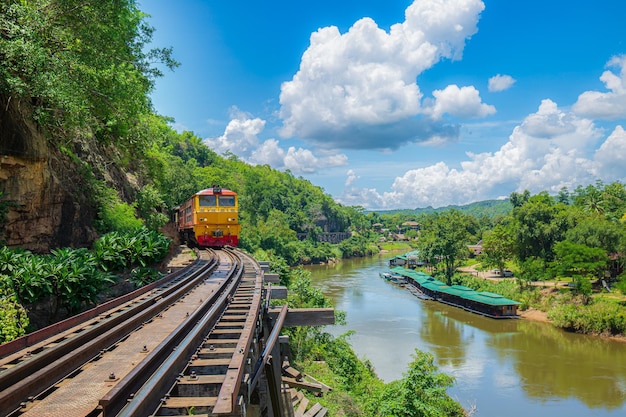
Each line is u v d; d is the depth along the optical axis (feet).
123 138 95.86
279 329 33.60
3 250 39.11
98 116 71.92
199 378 20.08
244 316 33.50
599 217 217.56
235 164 482.69
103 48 56.18
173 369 20.36
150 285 44.75
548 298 168.96
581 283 161.99
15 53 41.22
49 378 19.45
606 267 180.34
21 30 41.42
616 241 181.68
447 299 186.09
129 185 108.37
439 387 63.00
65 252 44.80
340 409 63.62
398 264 334.03
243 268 65.05
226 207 103.04
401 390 62.23
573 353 119.65
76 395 18.31
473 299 165.68
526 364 110.83
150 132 97.86
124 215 79.05
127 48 64.23
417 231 625.82
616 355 117.70
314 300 109.29
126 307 35.09
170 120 196.24
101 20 54.44
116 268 55.88
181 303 39.42
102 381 19.98
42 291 37.58
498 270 260.42
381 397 63.26
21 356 21.61
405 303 184.65
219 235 101.91
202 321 28.78
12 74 43.83
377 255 478.59
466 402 89.10
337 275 280.10
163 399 17.72
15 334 31.14
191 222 107.14
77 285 40.42
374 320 153.58
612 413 84.58
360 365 93.66
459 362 111.75
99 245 55.62
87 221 68.13
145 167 131.85
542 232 213.66
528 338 133.80
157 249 61.67
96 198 71.92
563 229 211.82
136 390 18.49
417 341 128.36
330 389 69.05
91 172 73.56
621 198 315.58
